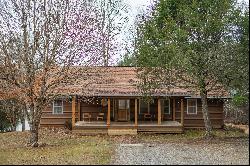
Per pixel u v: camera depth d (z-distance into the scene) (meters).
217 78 22.62
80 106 32.25
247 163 15.10
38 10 21.52
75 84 27.39
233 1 22.28
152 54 23.64
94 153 17.94
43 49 21.23
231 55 21.66
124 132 28.70
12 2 21.36
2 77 20.67
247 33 21.12
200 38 22.36
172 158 16.53
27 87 20.75
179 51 22.03
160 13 24.03
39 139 25.22
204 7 22.38
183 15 22.95
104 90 29.11
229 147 20.00
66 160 16.08
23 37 21.08
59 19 21.75
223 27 21.77
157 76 23.91
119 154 17.67
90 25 23.17
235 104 23.30
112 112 31.98
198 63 22.27
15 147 21.03
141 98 28.77
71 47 22.17
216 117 32.47
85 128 28.62
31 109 21.25
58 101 32.12
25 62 20.80
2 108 31.73
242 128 31.59
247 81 21.44
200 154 17.66
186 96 29.00
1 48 20.81
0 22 21.17
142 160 15.97
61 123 32.16
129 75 32.34
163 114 32.59
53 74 21.97
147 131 29.08
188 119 32.59
